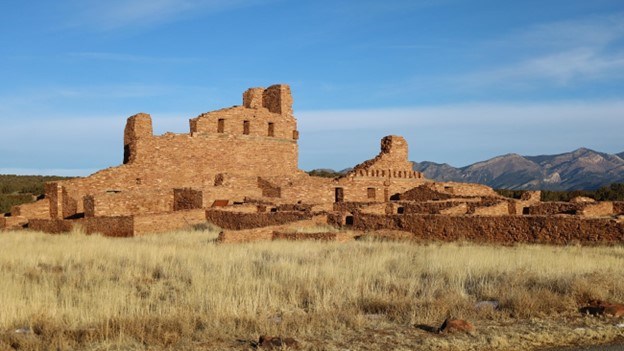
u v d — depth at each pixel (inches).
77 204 1785.2
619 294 644.1
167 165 1969.7
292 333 508.7
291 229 1342.3
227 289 654.5
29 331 518.0
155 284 719.1
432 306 581.3
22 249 1037.2
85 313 556.4
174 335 494.6
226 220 1571.1
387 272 780.0
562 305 599.8
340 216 1440.7
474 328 525.0
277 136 2230.6
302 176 2199.8
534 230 1151.0
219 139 2084.2
